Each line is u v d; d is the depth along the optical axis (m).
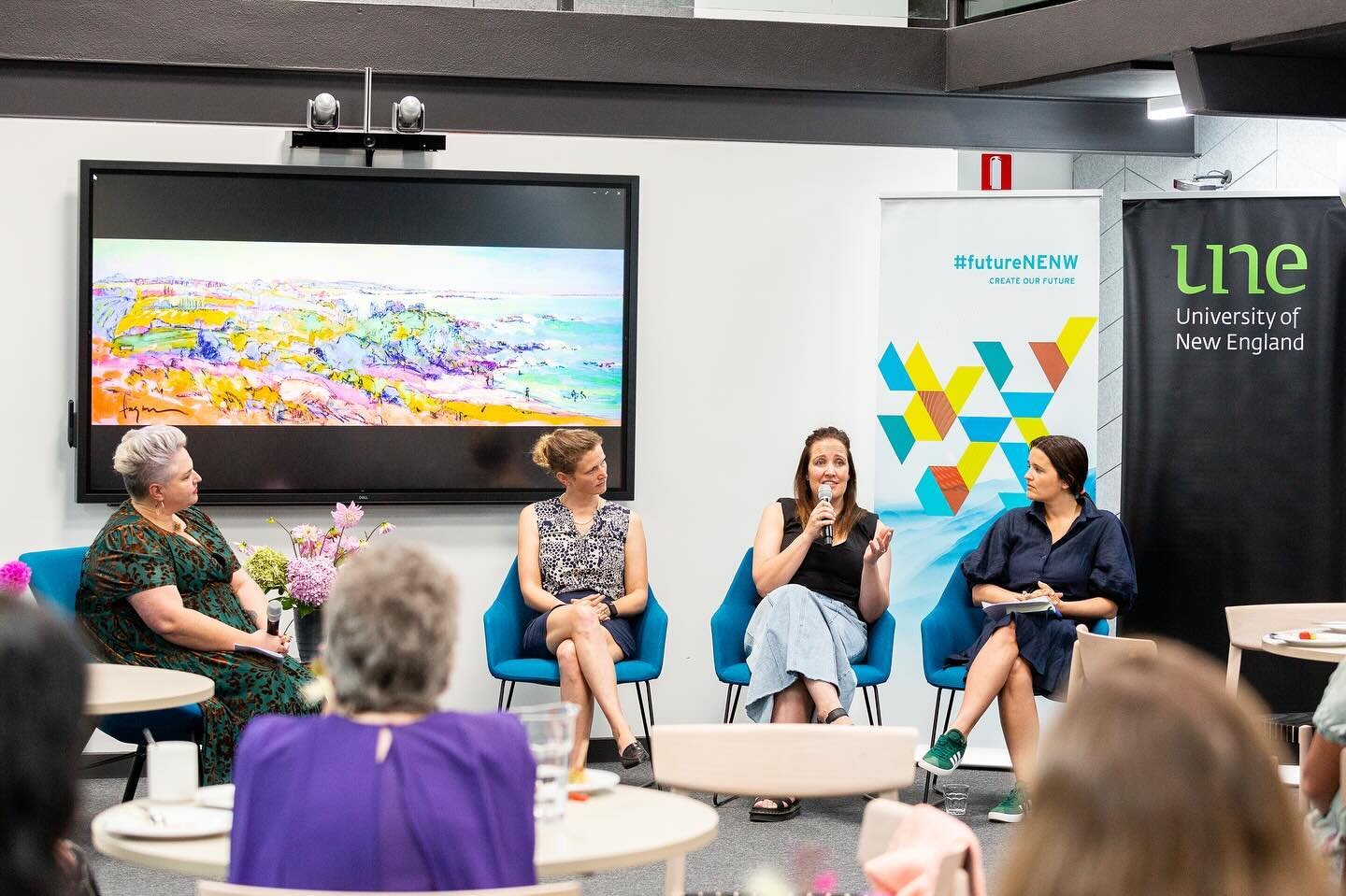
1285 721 4.84
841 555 5.23
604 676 4.92
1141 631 5.75
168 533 4.37
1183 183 6.60
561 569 5.29
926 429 5.64
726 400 5.93
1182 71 5.01
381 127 5.44
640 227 5.86
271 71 5.37
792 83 5.57
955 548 5.62
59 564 4.50
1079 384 5.59
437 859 1.69
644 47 5.48
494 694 5.75
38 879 1.12
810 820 4.84
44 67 5.26
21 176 5.44
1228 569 5.64
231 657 4.34
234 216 5.50
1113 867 0.83
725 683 5.54
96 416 5.41
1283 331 5.60
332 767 1.71
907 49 5.65
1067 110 5.80
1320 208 5.57
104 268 5.41
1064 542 5.16
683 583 5.91
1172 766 0.84
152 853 1.92
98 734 5.51
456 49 5.40
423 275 5.62
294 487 5.56
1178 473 5.70
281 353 5.54
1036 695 4.89
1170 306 5.70
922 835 1.75
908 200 5.67
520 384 5.69
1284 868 0.83
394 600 1.76
